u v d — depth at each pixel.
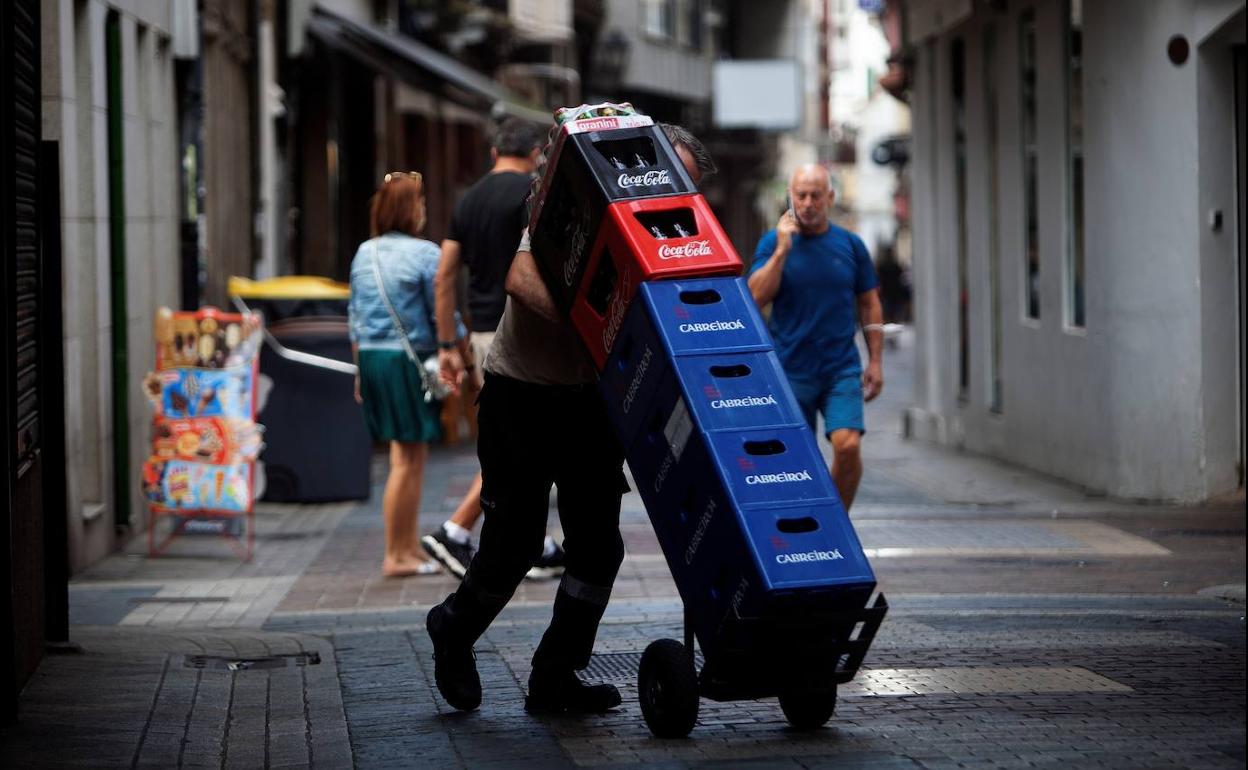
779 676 8.16
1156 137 21.28
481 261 15.09
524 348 9.07
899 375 49.25
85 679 10.65
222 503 17.83
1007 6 26.39
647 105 78.38
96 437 17.61
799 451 7.94
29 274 10.27
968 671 10.43
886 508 20.77
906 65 32.47
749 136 90.31
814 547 7.75
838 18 129.38
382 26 42.28
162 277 20.77
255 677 10.89
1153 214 21.34
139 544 18.69
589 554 9.25
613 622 12.60
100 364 17.66
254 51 30.59
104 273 17.86
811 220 13.80
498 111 38.78
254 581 15.99
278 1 32.91
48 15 16.08
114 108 18.30
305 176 36.72
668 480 8.16
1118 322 21.88
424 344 15.57
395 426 15.64
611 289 8.45
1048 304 24.69
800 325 13.82
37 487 10.70
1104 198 22.27
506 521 9.18
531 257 8.98
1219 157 21.12
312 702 9.97
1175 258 21.19
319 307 22.06
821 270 13.77
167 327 18.06
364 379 15.62
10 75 9.18
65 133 16.28
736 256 8.27
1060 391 24.19
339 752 8.62
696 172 8.92
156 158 20.34
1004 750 8.17
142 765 8.47
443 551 15.52
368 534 19.20
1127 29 21.62
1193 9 20.86
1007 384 26.75
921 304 31.52
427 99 40.88
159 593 15.26
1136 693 9.73
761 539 7.70
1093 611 13.12
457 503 21.55
